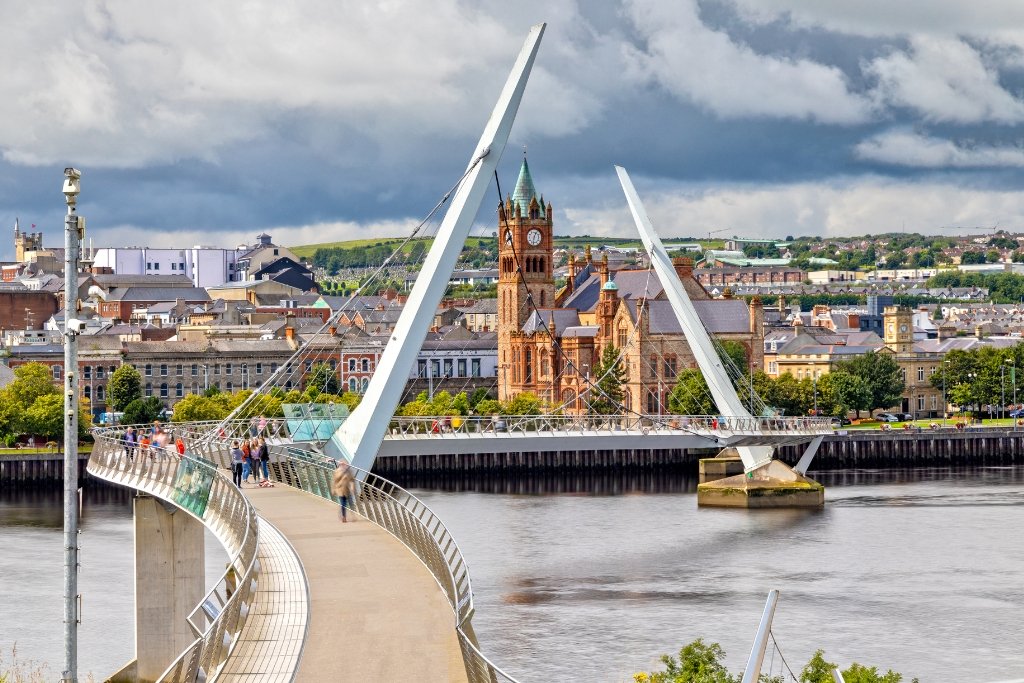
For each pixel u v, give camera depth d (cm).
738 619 12544
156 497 9956
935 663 10919
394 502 8000
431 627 5753
